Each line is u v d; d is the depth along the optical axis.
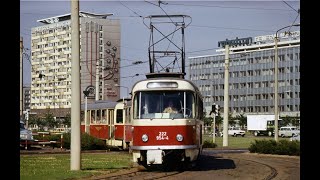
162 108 18.64
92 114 38.91
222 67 136.00
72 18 18.61
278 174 17.77
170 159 18.84
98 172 18.06
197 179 15.62
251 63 131.12
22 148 35.81
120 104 33.66
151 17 25.55
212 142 44.41
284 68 123.06
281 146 31.44
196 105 19.06
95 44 73.56
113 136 34.75
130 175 17.05
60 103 104.69
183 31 25.27
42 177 15.95
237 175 17.09
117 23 75.00
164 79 18.92
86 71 73.56
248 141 62.28
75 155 18.70
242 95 133.12
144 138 18.36
